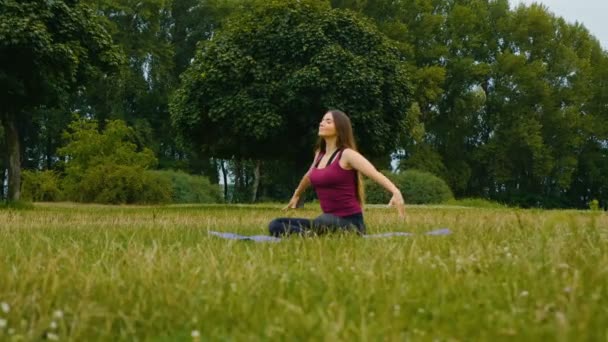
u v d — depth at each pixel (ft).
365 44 78.43
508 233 20.76
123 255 14.39
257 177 134.31
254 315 8.86
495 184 186.19
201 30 166.91
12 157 67.67
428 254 13.14
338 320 7.91
